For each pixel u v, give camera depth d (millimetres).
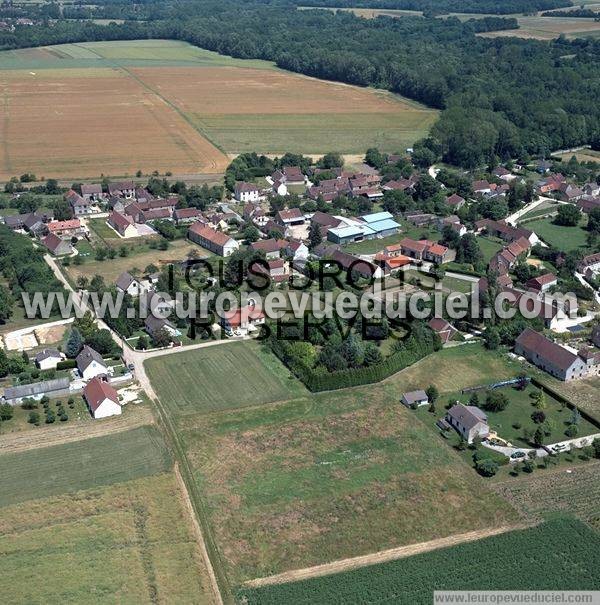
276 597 109625
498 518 125875
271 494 131625
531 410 157375
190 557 117312
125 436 148000
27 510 127438
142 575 113688
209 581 112688
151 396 162000
